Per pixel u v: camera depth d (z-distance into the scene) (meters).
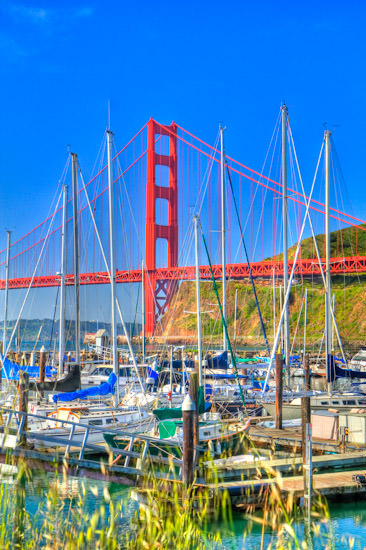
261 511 15.41
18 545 6.97
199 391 22.45
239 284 121.75
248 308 117.50
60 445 23.44
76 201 35.72
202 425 23.19
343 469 21.84
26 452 15.66
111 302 33.59
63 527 6.32
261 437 26.39
